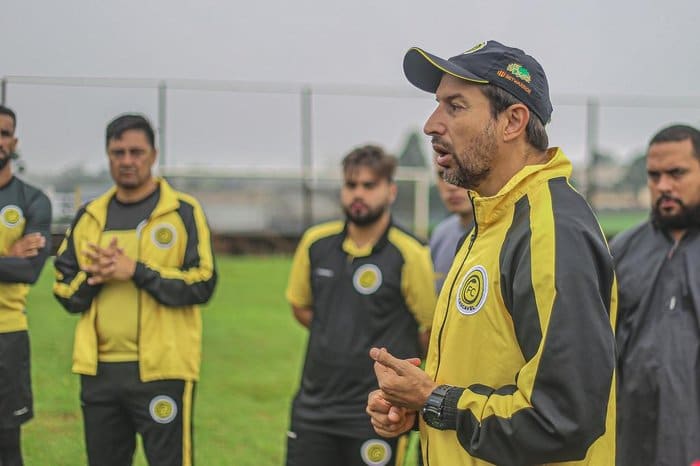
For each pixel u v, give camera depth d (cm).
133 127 327
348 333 338
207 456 446
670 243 320
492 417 176
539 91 192
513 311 178
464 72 188
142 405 322
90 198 383
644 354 311
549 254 173
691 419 296
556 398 167
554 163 190
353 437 333
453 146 192
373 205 341
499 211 189
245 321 855
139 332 322
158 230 330
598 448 184
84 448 345
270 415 531
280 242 1411
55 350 366
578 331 167
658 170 317
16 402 331
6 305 327
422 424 206
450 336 195
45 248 331
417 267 338
